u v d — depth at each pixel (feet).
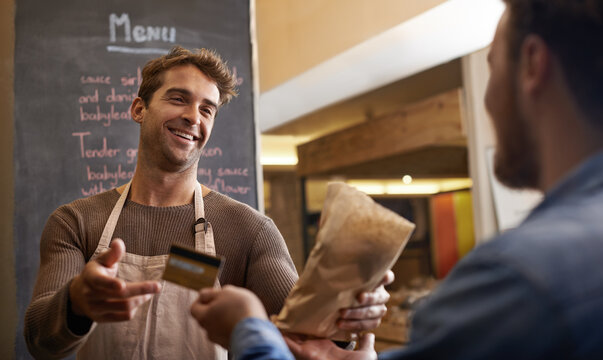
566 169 1.83
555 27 1.80
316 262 2.96
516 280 1.59
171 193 4.66
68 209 4.53
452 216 18.79
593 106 1.76
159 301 4.23
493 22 9.28
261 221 4.66
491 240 1.80
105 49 7.60
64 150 7.26
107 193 4.76
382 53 10.59
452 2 8.44
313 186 20.85
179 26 7.97
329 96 13.33
